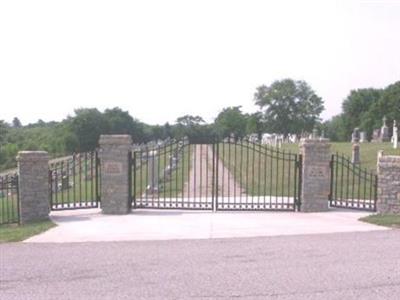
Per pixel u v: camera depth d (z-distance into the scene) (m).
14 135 90.88
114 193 13.94
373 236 10.42
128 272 7.64
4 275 7.54
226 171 29.03
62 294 6.58
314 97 114.44
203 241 10.09
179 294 6.53
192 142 20.00
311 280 7.11
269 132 113.44
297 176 14.49
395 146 33.38
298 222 12.34
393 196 13.35
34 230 11.51
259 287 6.80
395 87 90.00
